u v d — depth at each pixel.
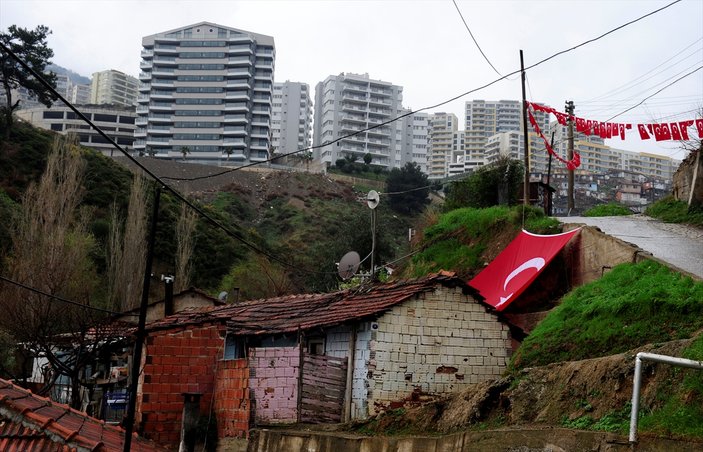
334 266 45.69
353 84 150.62
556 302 24.23
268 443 15.72
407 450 13.09
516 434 11.45
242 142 137.25
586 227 25.02
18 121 71.50
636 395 10.12
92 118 140.50
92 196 60.22
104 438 14.43
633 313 15.65
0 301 30.45
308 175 104.69
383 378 16.91
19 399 14.12
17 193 57.72
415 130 154.88
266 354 17.27
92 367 23.42
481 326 17.98
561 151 141.00
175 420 18.31
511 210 32.16
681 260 22.22
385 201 93.19
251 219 88.00
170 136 139.00
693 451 9.48
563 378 13.13
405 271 34.06
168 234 56.22
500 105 188.25
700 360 11.01
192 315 21.97
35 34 70.50
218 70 139.75
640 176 124.81
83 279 39.47
